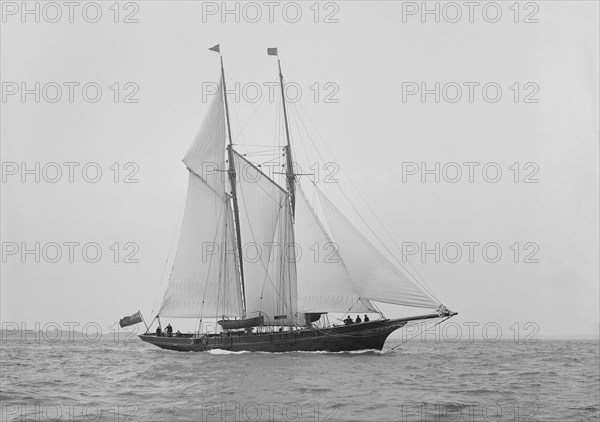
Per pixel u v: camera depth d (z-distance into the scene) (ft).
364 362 160.45
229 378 128.36
